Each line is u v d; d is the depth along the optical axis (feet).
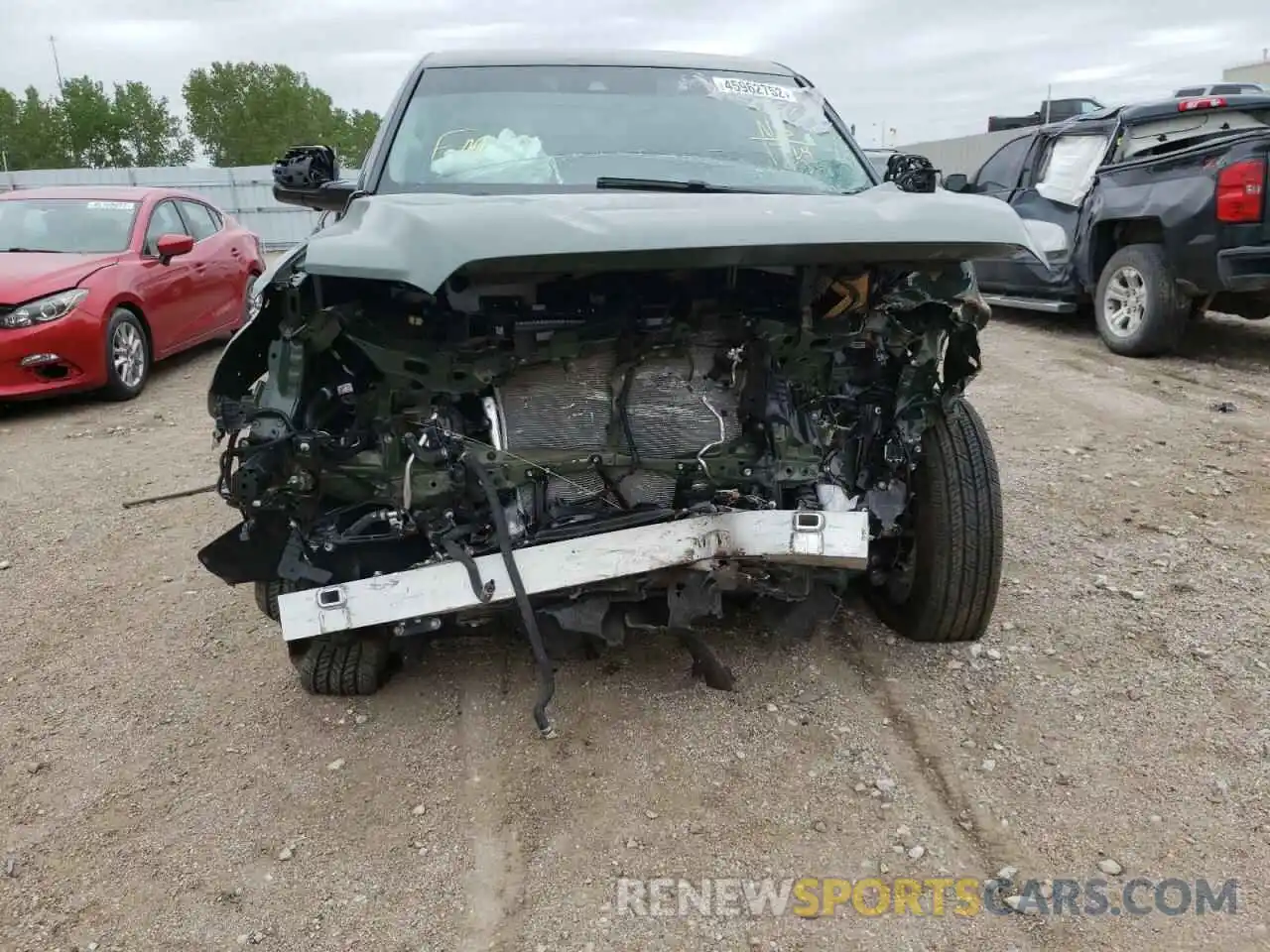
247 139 255.50
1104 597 12.46
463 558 9.04
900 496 10.53
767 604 10.16
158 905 8.00
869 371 10.11
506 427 9.62
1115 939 7.34
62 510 17.03
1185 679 10.60
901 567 11.53
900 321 9.69
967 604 10.82
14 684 11.44
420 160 11.71
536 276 8.73
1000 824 8.57
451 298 9.08
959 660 11.12
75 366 23.40
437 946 7.50
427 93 12.51
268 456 8.73
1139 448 18.06
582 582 9.10
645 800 9.00
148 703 10.95
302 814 9.01
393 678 11.15
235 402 9.08
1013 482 16.57
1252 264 21.80
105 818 9.05
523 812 8.90
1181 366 24.17
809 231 8.41
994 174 31.71
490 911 7.80
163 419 23.07
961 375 9.94
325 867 8.35
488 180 11.30
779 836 8.51
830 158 12.46
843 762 9.46
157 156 258.57
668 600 9.51
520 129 12.03
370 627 9.96
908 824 8.61
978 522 10.48
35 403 25.21
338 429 9.73
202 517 16.48
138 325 25.57
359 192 11.45
